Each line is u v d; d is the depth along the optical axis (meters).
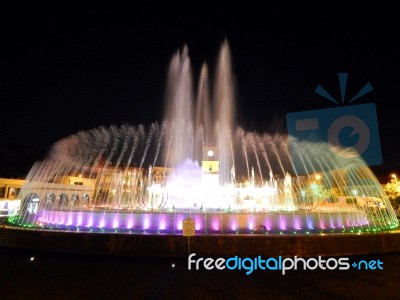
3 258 10.02
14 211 25.34
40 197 33.00
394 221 16.47
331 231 12.38
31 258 9.95
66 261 9.69
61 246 10.68
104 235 10.44
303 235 10.28
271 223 12.53
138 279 8.02
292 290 7.26
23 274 8.39
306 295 6.93
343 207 18.36
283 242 10.05
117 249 10.27
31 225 13.59
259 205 20.73
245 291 7.19
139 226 12.53
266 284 7.71
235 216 12.34
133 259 9.95
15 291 7.12
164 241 10.17
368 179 22.78
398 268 9.05
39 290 7.19
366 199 20.64
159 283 7.73
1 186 35.41
